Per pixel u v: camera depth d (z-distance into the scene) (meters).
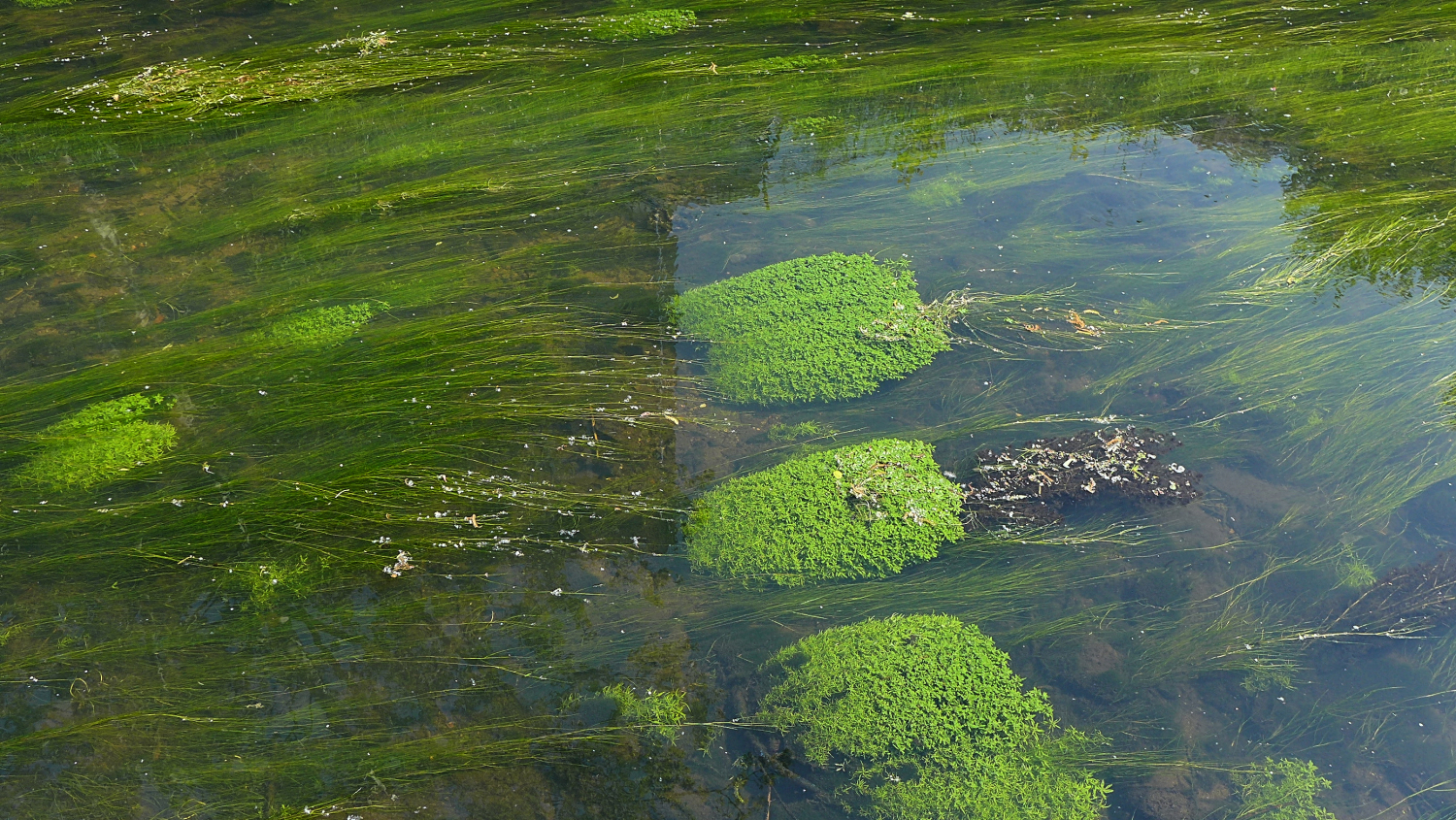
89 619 3.43
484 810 3.20
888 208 4.36
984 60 4.89
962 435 3.72
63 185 4.52
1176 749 3.24
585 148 4.61
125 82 4.86
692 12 5.31
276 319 4.02
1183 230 4.22
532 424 3.77
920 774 3.23
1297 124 4.57
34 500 3.61
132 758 3.25
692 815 3.20
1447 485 3.56
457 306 4.08
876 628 3.41
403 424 3.75
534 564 3.52
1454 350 3.82
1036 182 4.43
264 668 3.36
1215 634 3.37
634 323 4.02
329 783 3.22
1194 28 5.06
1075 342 3.91
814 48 5.08
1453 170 4.32
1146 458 3.62
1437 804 3.15
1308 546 3.48
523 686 3.34
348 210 4.36
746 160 4.57
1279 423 3.70
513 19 5.30
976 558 3.50
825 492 3.61
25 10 5.48
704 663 3.38
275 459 3.68
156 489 3.63
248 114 4.76
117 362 3.90
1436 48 4.86
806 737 3.28
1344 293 3.98
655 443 3.74
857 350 3.91
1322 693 3.29
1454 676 3.29
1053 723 3.28
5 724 3.29
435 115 4.74
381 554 3.52
